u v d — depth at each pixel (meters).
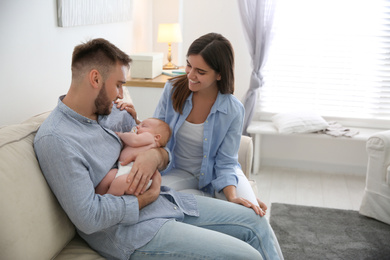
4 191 1.17
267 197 3.32
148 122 1.79
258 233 1.65
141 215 1.50
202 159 2.04
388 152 2.83
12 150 1.28
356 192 3.48
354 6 3.62
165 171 2.01
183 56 4.07
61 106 1.42
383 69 3.68
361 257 2.49
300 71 3.82
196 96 1.98
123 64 1.50
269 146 4.05
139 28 3.55
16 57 1.83
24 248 1.19
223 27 3.90
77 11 2.32
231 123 1.98
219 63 1.85
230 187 1.88
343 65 3.74
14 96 1.84
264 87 3.91
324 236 2.72
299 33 3.74
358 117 3.82
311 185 3.60
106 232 1.44
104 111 1.50
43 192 1.30
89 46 1.43
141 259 1.43
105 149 1.54
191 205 1.69
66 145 1.32
